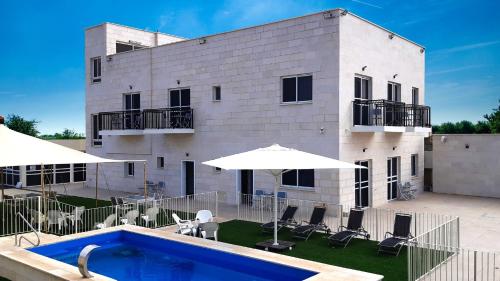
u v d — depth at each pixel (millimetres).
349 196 16875
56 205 17406
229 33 19375
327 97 16578
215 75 19984
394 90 21062
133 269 10227
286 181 17812
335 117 16375
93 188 25828
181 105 21688
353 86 17172
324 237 13141
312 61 16938
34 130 44469
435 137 23297
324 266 8977
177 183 21719
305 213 17062
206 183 20469
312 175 17016
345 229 14156
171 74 21812
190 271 10094
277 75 17922
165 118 21891
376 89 18953
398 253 11133
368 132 18203
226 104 19625
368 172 18609
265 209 17484
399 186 20891
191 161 21359
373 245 12172
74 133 61406
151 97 22844
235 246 10641
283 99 17984
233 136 19406
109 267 10383
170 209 17875
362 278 8203
